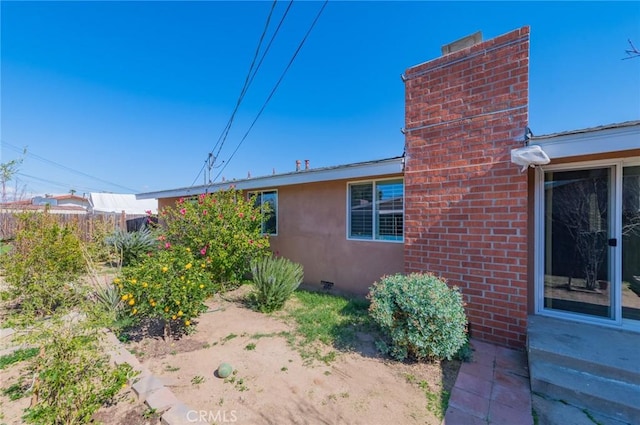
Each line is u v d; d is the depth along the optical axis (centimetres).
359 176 573
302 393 275
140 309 381
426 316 314
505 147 378
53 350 229
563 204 396
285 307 545
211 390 280
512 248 372
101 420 228
